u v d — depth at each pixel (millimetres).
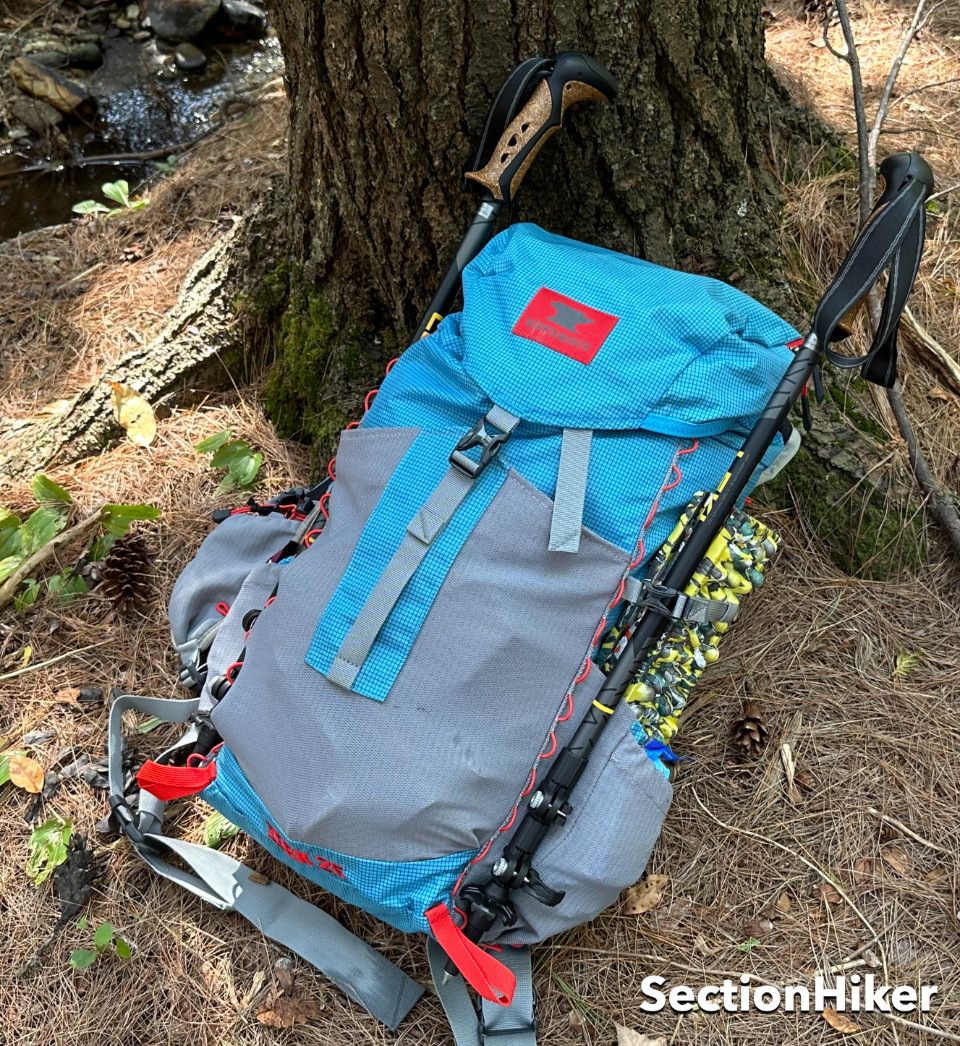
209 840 1691
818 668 1820
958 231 2340
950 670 1806
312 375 2176
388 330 2096
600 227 1881
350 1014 1506
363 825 1331
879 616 1884
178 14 3988
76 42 4012
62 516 2146
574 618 1397
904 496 1950
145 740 1849
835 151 2271
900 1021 1439
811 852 1619
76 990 1541
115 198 2998
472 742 1343
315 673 1396
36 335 2645
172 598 1915
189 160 3225
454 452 1396
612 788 1409
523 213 1873
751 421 1521
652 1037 1458
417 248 1912
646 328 1428
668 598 1410
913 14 2975
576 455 1391
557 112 1603
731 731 1752
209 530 2166
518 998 1460
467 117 1726
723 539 1529
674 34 1702
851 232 2174
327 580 1447
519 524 1379
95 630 2008
